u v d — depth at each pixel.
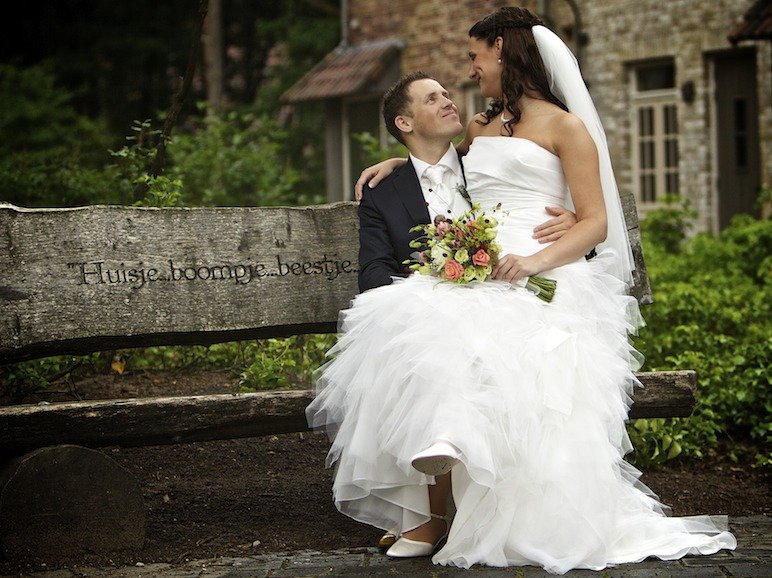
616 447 4.22
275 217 4.86
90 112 25.94
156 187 6.01
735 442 5.88
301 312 4.86
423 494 4.09
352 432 4.10
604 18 14.73
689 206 12.84
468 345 3.98
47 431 4.05
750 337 6.97
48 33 25.77
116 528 4.15
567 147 4.41
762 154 13.01
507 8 4.61
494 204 4.52
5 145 15.23
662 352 6.73
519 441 3.96
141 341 4.59
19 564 4.01
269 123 11.67
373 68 17.25
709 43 13.62
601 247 4.66
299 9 23.73
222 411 4.22
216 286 4.72
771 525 4.48
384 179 4.72
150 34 25.91
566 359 4.08
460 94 16.72
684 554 4.03
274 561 4.07
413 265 4.36
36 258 4.40
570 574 3.85
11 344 4.30
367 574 3.87
